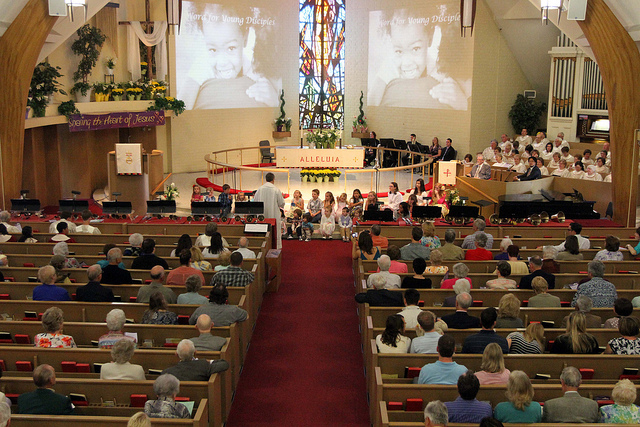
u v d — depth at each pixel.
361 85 24.16
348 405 6.75
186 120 21.73
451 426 4.44
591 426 4.46
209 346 6.11
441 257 8.48
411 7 22.05
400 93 23.08
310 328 8.93
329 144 20.77
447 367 5.33
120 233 11.62
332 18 24.05
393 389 5.25
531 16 19.66
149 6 19.75
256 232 11.18
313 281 11.12
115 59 19.45
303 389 7.10
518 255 8.84
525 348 5.96
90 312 7.11
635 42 12.33
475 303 7.61
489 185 15.57
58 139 17.92
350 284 10.98
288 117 24.25
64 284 7.93
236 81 22.64
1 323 6.64
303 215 14.37
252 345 8.31
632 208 13.28
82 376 5.66
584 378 5.74
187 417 4.87
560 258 9.19
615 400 4.75
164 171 21.77
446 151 20.34
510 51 21.33
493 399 5.17
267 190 12.09
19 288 7.93
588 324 6.61
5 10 12.01
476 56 20.70
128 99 19.16
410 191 16.94
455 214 11.86
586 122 20.02
